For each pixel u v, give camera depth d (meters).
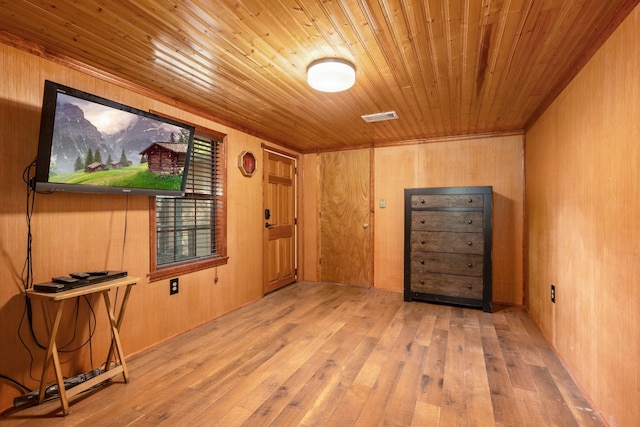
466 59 2.04
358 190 4.63
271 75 2.30
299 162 4.92
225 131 3.38
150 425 1.68
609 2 1.48
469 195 3.55
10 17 1.61
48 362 1.77
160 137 2.42
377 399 1.90
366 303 3.79
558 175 2.48
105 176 2.09
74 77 2.08
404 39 1.81
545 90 2.56
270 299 3.95
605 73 1.71
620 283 1.55
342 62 2.04
